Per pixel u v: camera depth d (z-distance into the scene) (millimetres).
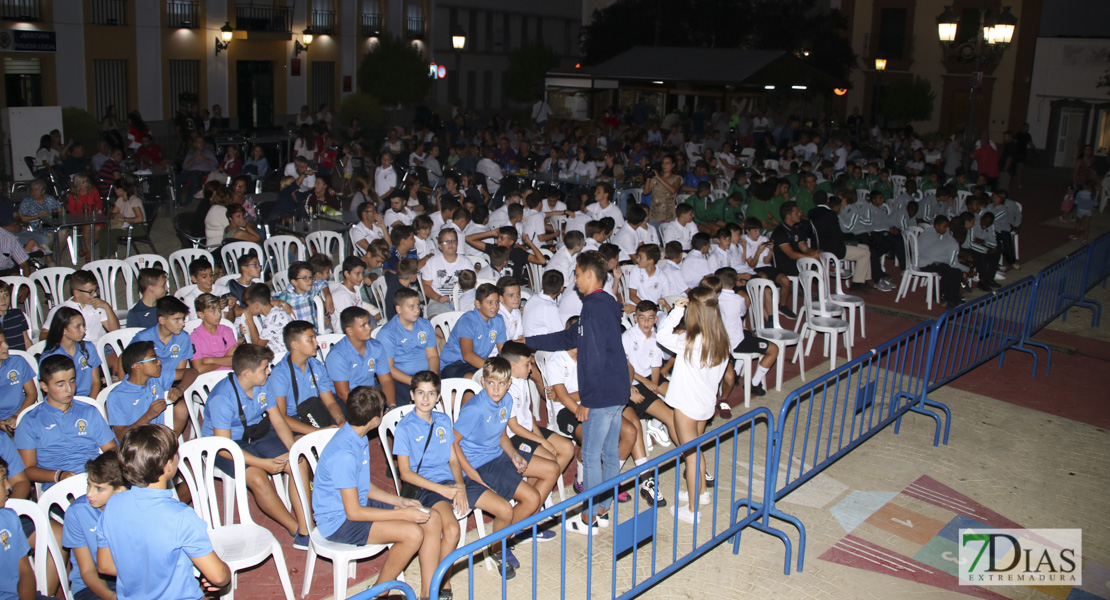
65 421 4797
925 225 13195
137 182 12766
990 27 16125
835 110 34031
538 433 5566
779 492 5562
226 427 5004
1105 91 28500
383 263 8312
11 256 8516
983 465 6738
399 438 4715
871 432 6621
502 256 8203
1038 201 21328
